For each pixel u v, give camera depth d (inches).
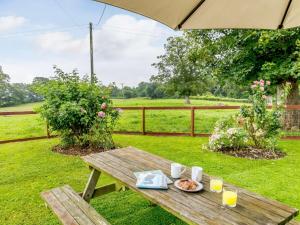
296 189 149.7
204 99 1160.2
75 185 159.5
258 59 313.6
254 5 56.5
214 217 68.3
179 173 96.7
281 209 73.0
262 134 227.3
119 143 270.7
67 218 86.4
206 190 86.0
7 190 152.3
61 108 227.5
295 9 57.8
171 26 58.7
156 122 465.4
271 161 204.2
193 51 373.4
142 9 51.2
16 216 121.8
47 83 248.1
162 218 118.5
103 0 47.2
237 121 234.1
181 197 80.4
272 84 307.6
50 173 180.9
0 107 763.4
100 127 238.4
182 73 1067.3
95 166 112.6
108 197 139.9
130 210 126.0
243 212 71.1
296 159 209.9
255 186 154.3
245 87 358.9
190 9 54.4
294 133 303.7
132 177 97.3
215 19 59.7
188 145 260.2
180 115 557.6
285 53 295.9
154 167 109.3
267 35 263.0
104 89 253.3
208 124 436.1
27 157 221.0
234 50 329.7
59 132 249.0
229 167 189.9
